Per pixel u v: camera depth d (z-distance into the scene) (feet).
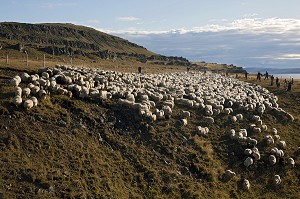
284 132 149.79
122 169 100.37
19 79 119.55
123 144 110.22
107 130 113.50
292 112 184.55
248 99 173.58
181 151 116.78
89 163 95.50
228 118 147.54
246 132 136.67
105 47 631.15
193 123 135.44
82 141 103.35
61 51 385.91
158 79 187.32
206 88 183.62
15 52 315.78
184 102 147.33
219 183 109.50
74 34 634.43
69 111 114.42
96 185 89.20
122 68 289.12
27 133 96.63
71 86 124.88
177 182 102.89
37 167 86.38
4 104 103.91
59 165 90.27
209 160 116.98
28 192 79.25
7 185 78.95
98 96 127.34
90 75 148.05
